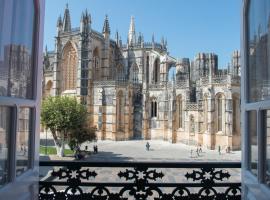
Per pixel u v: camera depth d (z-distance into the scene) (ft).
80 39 336.49
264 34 15.93
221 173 22.85
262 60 16.24
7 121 13.96
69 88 349.00
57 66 348.79
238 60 297.94
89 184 22.68
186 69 346.95
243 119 19.47
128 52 382.83
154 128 336.90
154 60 374.84
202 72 333.62
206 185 22.70
